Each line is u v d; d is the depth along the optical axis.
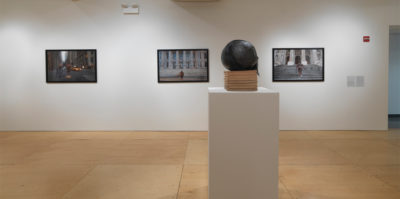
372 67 10.52
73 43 10.47
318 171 6.21
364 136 9.63
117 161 6.93
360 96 10.56
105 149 8.03
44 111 10.57
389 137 9.45
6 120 10.57
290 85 10.57
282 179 5.74
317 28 10.48
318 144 8.57
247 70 4.18
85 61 10.49
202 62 10.50
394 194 4.98
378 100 10.56
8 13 10.40
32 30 10.42
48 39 10.45
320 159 7.07
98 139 9.28
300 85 10.57
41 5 10.39
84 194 4.99
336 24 10.46
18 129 10.57
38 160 6.98
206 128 10.62
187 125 10.63
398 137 9.45
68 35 10.45
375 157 7.22
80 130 10.61
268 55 10.52
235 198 4.04
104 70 10.52
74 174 6.01
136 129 10.63
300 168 6.41
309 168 6.41
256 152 4.00
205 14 10.44
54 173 6.06
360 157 7.23
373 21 10.43
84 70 10.51
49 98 10.55
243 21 10.45
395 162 6.80
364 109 10.59
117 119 10.61
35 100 10.54
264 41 10.48
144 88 10.57
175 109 10.61
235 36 10.48
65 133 10.23
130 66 10.52
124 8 10.36
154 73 10.55
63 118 10.59
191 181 5.62
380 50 10.48
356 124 10.61
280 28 10.47
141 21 10.45
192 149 8.05
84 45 10.47
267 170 4.02
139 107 10.60
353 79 10.54
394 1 10.36
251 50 4.12
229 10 10.43
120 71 10.53
